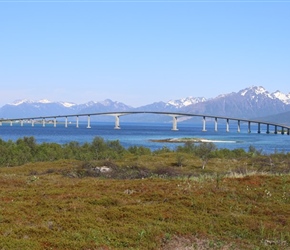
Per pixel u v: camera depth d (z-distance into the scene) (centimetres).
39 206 1778
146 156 6362
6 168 4475
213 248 1419
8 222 1552
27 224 1545
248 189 2136
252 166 4616
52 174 3694
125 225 1570
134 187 2242
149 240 1449
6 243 1302
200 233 1550
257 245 1473
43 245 1333
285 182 2317
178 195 2000
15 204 1795
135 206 1806
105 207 1831
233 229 1614
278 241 1507
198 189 2131
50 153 6281
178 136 19775
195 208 1836
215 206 1858
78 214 1678
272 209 1862
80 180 2794
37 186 2389
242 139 18075
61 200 1908
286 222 1700
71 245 1345
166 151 7550
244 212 1820
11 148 6169
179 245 1441
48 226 1526
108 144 7662
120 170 4128
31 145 6800
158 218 1683
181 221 1656
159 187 2211
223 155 6719
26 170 4209
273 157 6038
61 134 19612
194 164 5369
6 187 2366
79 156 6175
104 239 1430
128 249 1351
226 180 2384
